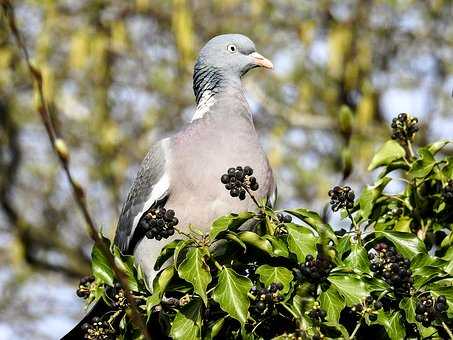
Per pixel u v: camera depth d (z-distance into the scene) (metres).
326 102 17.41
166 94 17.81
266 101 17.55
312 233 5.85
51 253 19.02
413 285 5.71
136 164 18.25
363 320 5.84
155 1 17.61
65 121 18.23
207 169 7.45
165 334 6.18
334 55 16.39
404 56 17.44
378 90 17.22
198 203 7.46
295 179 17.48
